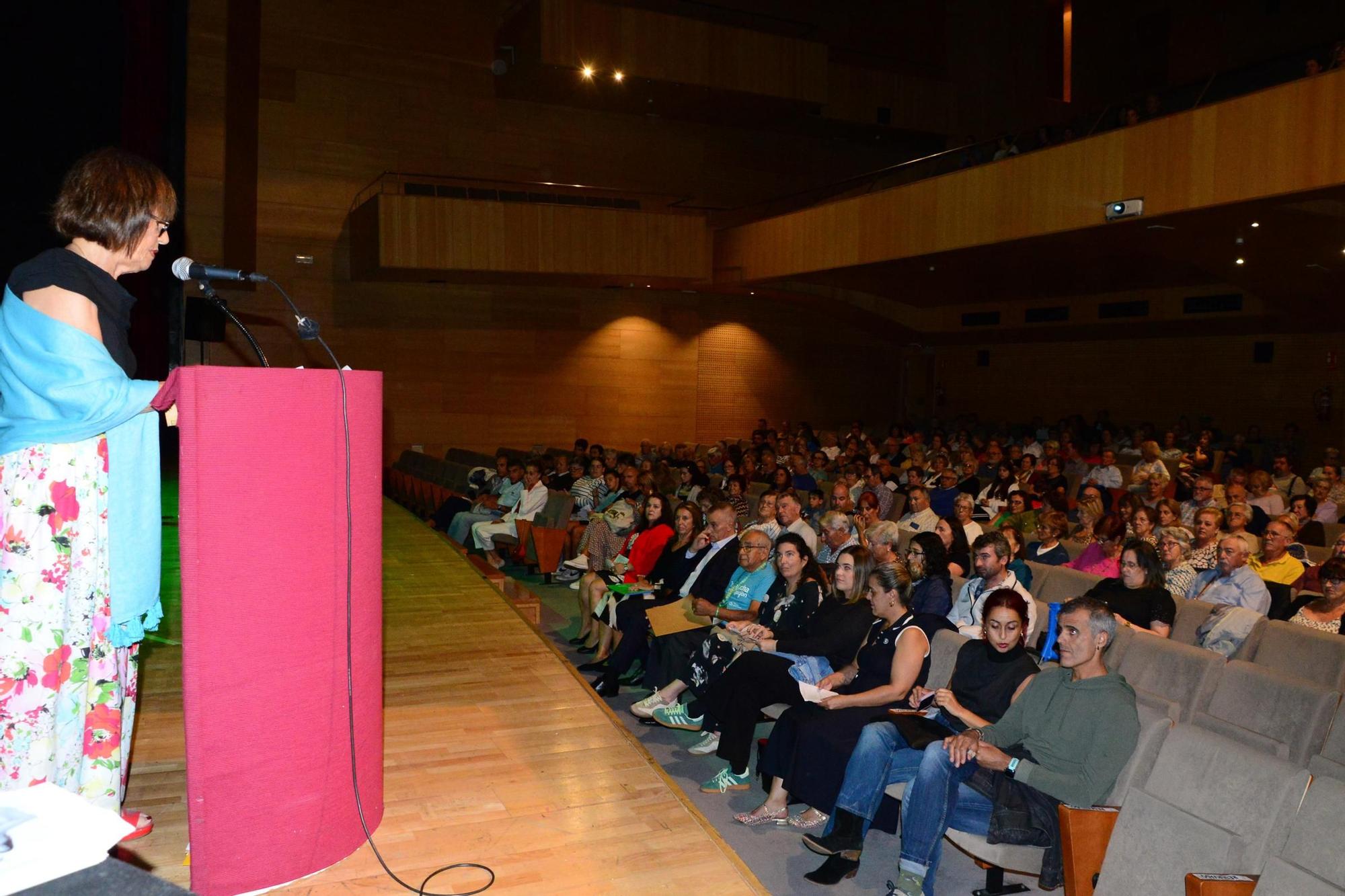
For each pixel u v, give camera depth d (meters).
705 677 4.55
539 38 13.00
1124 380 15.58
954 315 17.12
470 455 13.12
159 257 10.02
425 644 4.42
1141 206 8.38
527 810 2.62
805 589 4.52
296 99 13.57
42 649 1.79
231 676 1.96
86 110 6.14
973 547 4.59
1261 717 3.35
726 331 17.00
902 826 3.10
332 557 2.12
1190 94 10.33
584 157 15.25
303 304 13.71
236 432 1.91
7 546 1.76
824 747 3.49
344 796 2.23
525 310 15.30
